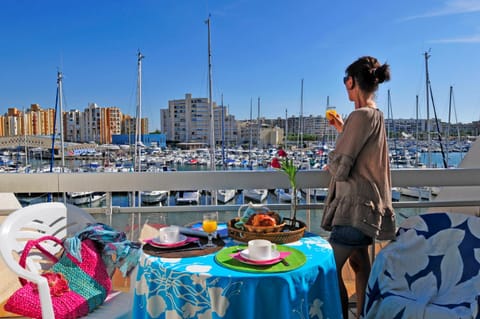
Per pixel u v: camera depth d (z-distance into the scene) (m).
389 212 1.68
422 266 1.83
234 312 1.12
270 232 1.48
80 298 1.45
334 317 1.31
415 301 1.60
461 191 2.55
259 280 1.12
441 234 1.87
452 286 1.73
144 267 1.30
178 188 2.11
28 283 1.45
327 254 1.35
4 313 1.79
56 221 1.70
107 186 2.06
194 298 1.15
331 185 1.80
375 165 1.63
